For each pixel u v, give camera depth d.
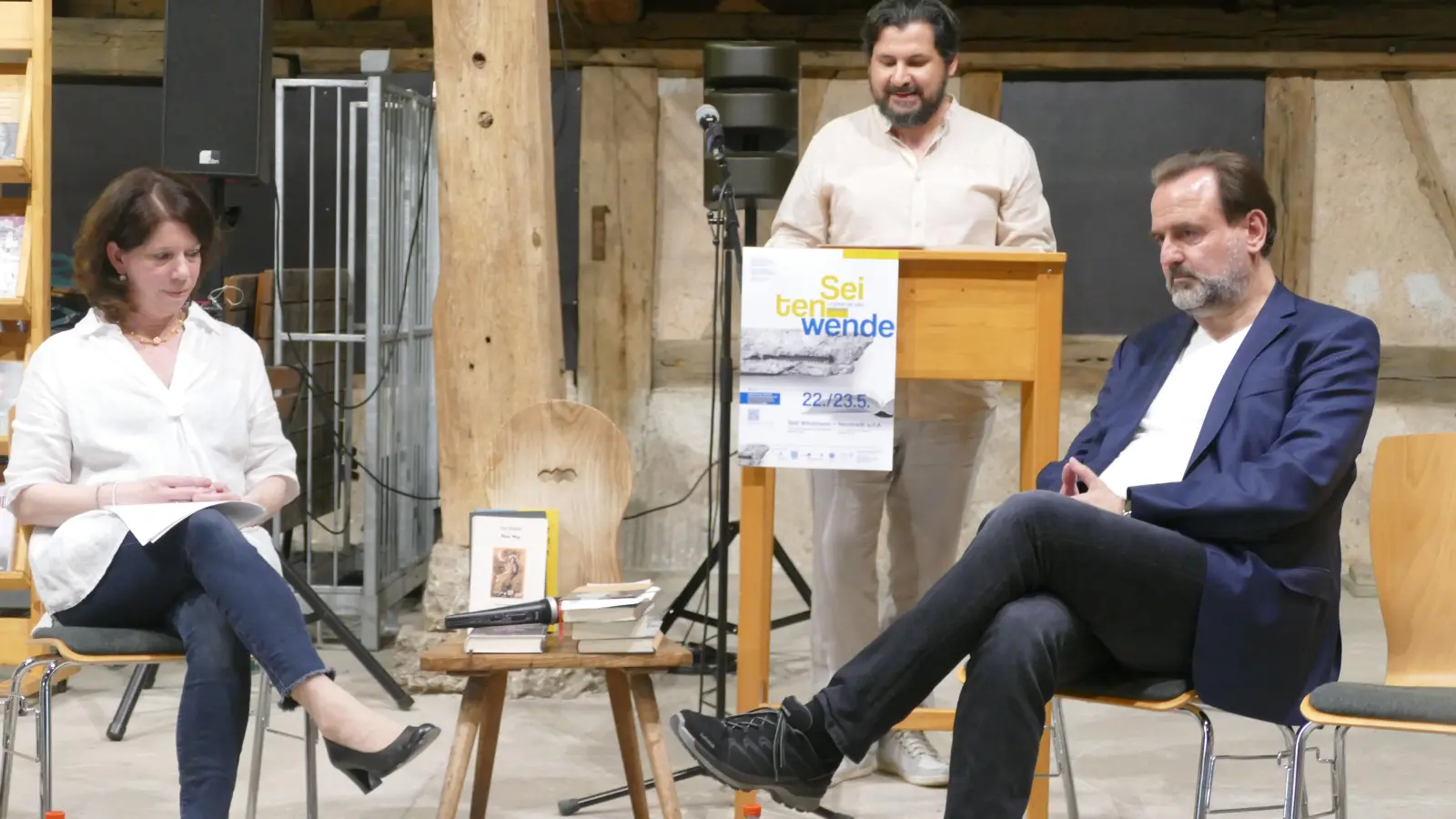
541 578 2.54
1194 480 2.27
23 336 3.84
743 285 2.65
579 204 6.28
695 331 6.29
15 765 3.33
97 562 2.46
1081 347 6.29
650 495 6.25
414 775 3.29
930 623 2.14
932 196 3.22
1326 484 2.21
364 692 4.10
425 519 5.45
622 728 2.74
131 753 3.47
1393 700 2.05
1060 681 2.27
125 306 2.65
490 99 4.05
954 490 3.25
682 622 5.06
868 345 2.64
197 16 3.89
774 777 2.17
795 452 2.66
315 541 5.89
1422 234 6.19
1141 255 6.30
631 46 6.27
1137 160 6.30
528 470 2.75
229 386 2.71
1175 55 6.20
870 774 3.33
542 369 4.10
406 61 6.34
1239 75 6.25
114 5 6.46
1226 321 2.50
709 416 6.25
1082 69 6.22
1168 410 2.52
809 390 2.66
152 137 6.50
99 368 2.62
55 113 6.47
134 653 2.43
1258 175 2.45
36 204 3.81
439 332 4.12
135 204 2.59
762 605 2.72
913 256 2.64
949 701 3.91
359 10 6.41
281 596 2.39
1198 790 2.22
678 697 4.08
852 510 3.23
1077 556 2.16
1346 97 6.20
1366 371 2.30
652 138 6.27
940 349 2.67
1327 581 2.27
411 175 5.14
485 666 2.39
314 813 2.61
